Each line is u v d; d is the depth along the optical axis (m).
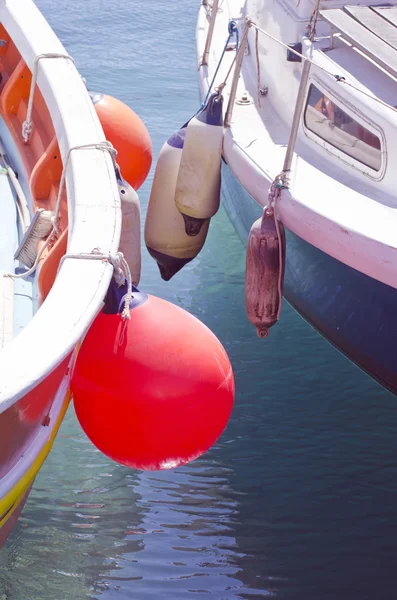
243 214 5.84
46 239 4.23
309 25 5.39
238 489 4.48
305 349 5.69
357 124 4.68
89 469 4.54
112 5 12.77
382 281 4.07
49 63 4.68
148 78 10.01
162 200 5.70
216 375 3.10
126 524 4.17
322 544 4.12
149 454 3.13
